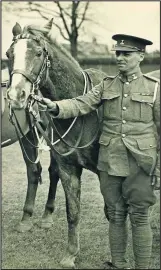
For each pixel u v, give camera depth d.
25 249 3.50
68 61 3.14
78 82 3.16
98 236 3.63
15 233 3.81
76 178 3.21
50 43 3.05
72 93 3.11
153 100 2.83
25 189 4.48
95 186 4.52
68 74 3.09
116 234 3.03
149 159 2.80
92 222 3.87
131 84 2.88
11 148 5.54
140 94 2.84
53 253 3.43
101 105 3.13
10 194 4.42
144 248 2.94
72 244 3.22
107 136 2.93
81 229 3.75
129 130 2.85
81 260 3.27
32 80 2.82
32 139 3.96
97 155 3.20
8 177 4.63
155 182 2.89
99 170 2.99
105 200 3.01
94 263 3.22
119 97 2.89
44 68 2.91
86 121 3.13
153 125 2.90
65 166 3.19
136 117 2.84
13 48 2.84
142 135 2.84
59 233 3.81
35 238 3.71
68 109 2.87
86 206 4.12
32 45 2.84
